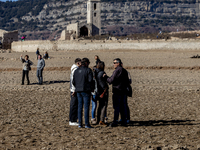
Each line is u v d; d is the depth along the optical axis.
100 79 10.52
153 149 7.29
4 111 12.84
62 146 7.70
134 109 13.52
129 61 40.22
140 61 40.22
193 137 8.60
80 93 10.02
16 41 81.75
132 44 67.50
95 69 10.70
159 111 13.02
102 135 8.98
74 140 8.38
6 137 8.59
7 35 85.31
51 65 35.53
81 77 9.88
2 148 7.50
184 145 7.70
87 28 97.25
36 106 14.06
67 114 12.34
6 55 53.62
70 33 95.38
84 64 10.03
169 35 84.50
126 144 7.89
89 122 11.12
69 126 10.30
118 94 10.34
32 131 9.41
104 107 10.65
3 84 22.55
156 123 10.76
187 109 13.41
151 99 16.17
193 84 22.20
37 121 10.95
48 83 23.06
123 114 10.51
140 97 16.83
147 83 22.75
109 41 68.69
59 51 66.44
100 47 68.56
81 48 69.00
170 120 11.23
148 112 12.84
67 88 20.11
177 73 29.89
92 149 7.47
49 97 16.83
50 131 9.43
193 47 64.50
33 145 7.83
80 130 9.69
